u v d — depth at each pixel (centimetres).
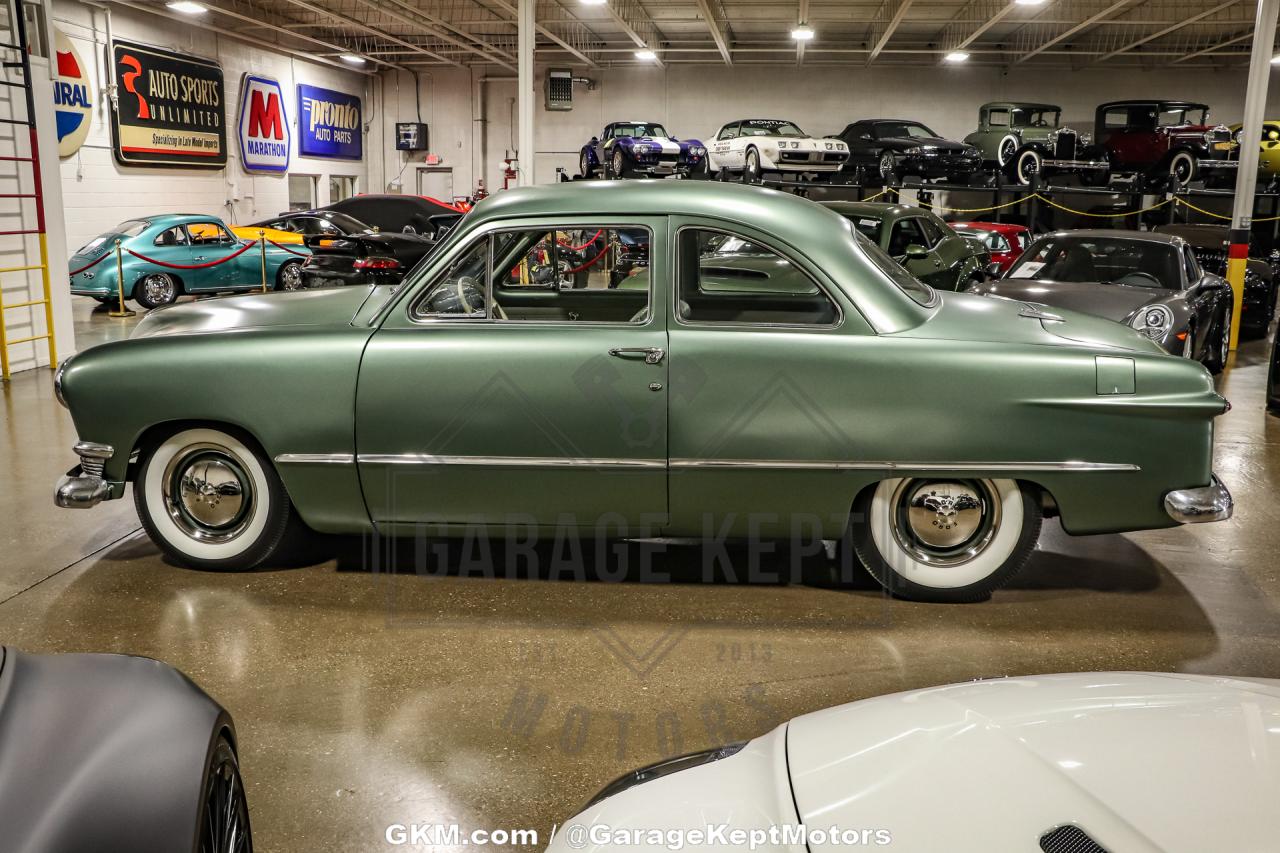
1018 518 380
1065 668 334
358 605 385
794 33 2272
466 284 389
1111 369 364
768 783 151
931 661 339
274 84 2580
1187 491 370
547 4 2298
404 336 383
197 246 1570
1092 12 2314
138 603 385
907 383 365
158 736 165
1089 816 123
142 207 2077
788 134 2153
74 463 598
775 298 379
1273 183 1881
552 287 424
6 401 789
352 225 1839
